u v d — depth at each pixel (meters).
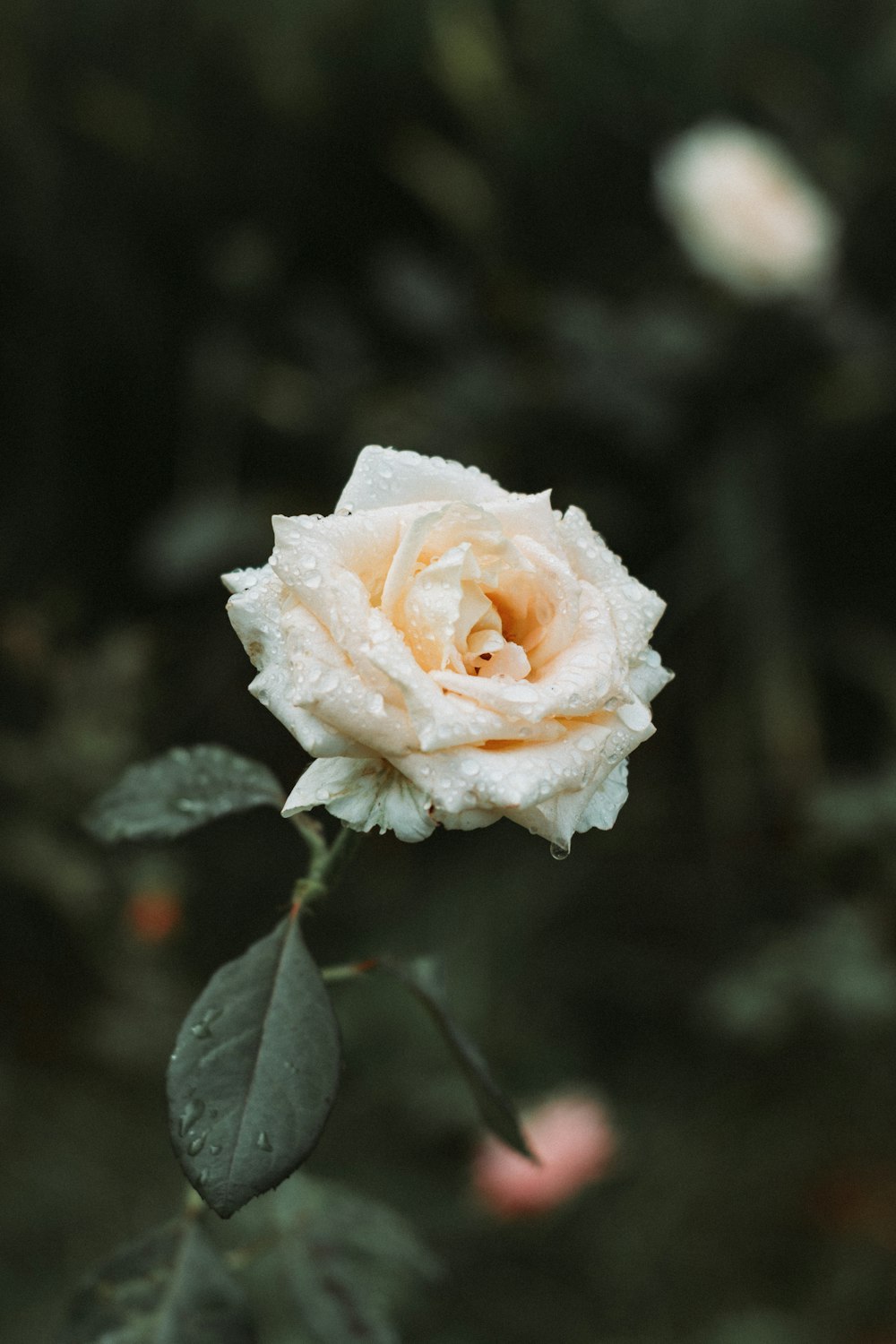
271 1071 0.39
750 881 1.17
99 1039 0.91
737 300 1.16
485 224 1.23
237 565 1.12
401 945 1.07
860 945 0.90
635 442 1.17
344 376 1.18
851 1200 0.94
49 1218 0.84
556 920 1.14
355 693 0.37
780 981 0.90
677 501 1.26
